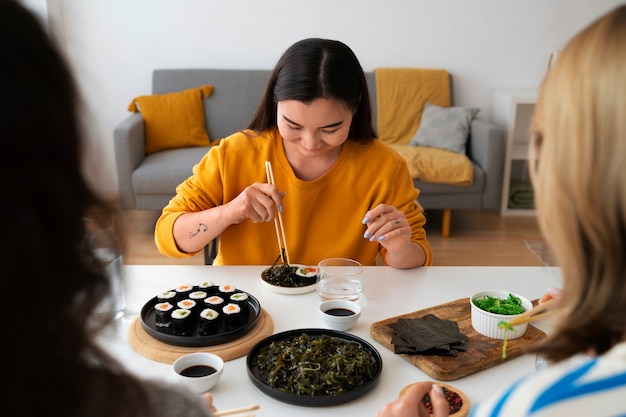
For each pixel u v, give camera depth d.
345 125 1.50
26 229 0.38
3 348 0.39
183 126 3.97
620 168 0.50
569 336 0.58
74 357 0.43
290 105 1.44
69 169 0.41
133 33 4.21
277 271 1.50
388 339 1.20
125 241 0.51
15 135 0.37
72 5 4.13
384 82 4.19
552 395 0.50
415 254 1.58
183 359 1.09
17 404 0.40
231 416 0.93
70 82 0.42
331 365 1.08
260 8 4.21
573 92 0.52
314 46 1.47
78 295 0.44
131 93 4.31
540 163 0.57
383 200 1.68
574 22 4.33
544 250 3.63
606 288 0.54
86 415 0.44
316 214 1.70
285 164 1.67
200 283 1.46
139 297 1.39
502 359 1.15
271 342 1.18
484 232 3.91
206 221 1.56
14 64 0.38
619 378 0.49
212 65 4.29
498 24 4.31
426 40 4.32
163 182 3.56
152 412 0.50
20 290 0.39
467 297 1.43
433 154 3.84
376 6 4.24
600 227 0.52
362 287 1.42
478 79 4.40
